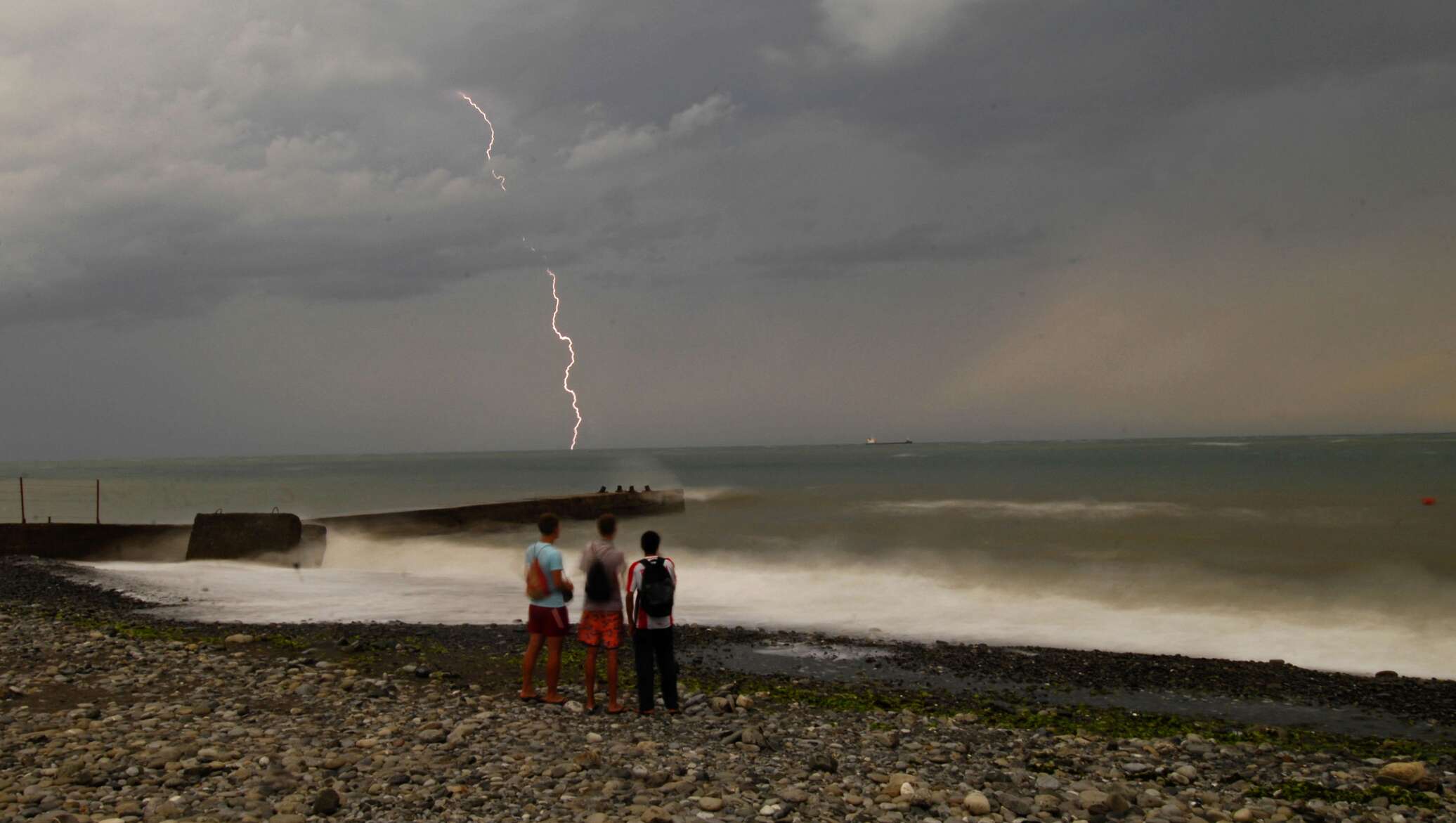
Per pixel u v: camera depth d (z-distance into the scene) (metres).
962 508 38.72
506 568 27.27
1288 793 8.09
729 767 8.40
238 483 91.69
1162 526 30.34
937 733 10.26
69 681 11.45
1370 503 36.94
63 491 77.56
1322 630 16.31
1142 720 11.17
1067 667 13.91
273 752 8.38
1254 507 35.75
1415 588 19.42
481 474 114.31
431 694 11.43
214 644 14.51
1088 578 21.30
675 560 25.92
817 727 10.30
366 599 20.62
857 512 38.69
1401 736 10.62
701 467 124.44
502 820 6.74
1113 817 7.27
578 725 9.99
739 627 17.16
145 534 28.70
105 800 6.87
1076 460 103.62
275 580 23.98
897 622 17.55
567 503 39.75
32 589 21.58
